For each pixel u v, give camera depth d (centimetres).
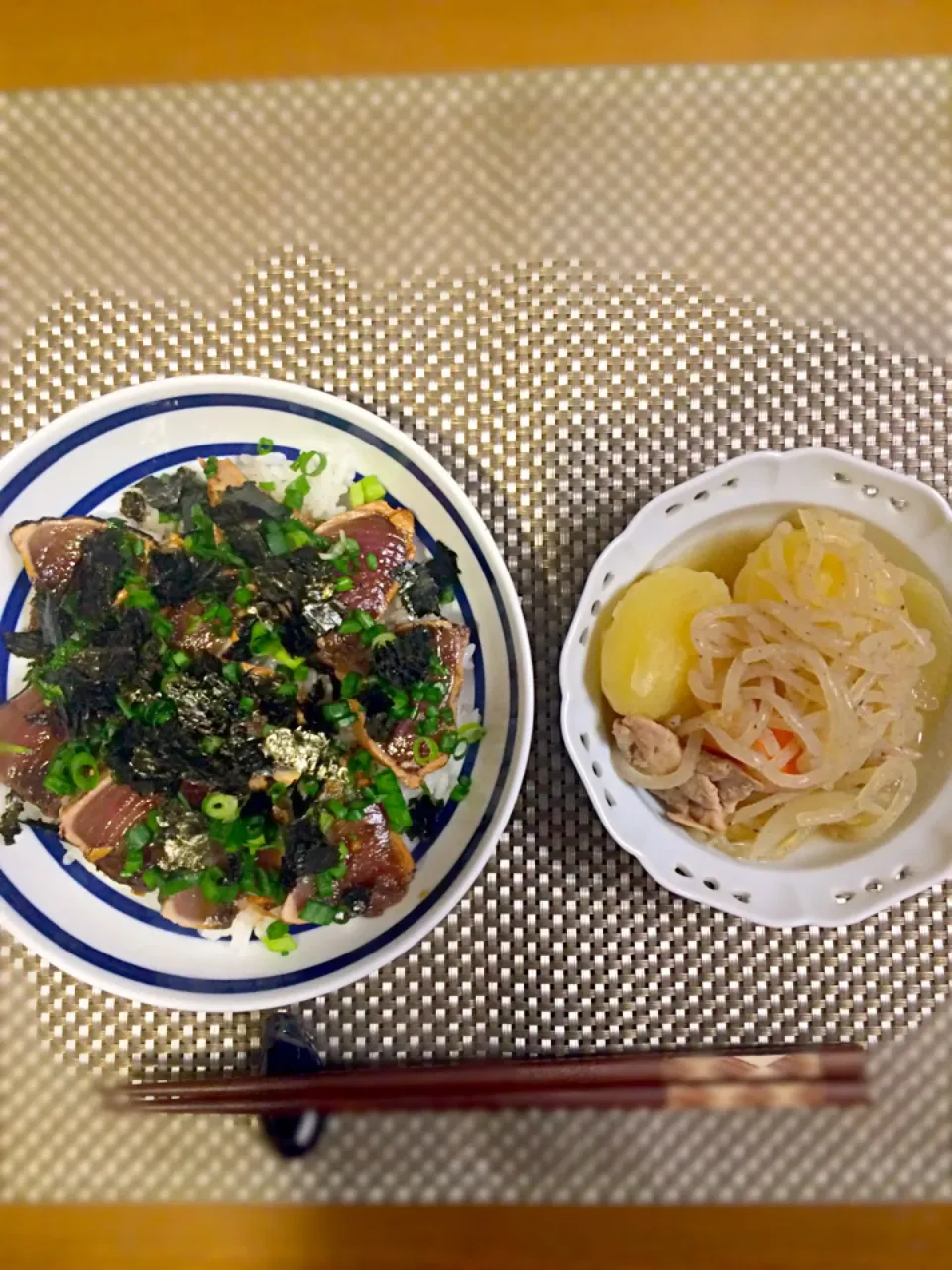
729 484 26
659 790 26
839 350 29
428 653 27
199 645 27
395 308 29
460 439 29
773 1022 28
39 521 27
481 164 30
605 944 28
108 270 29
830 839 27
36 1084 28
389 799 26
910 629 26
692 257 29
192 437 27
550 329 29
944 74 30
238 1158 28
